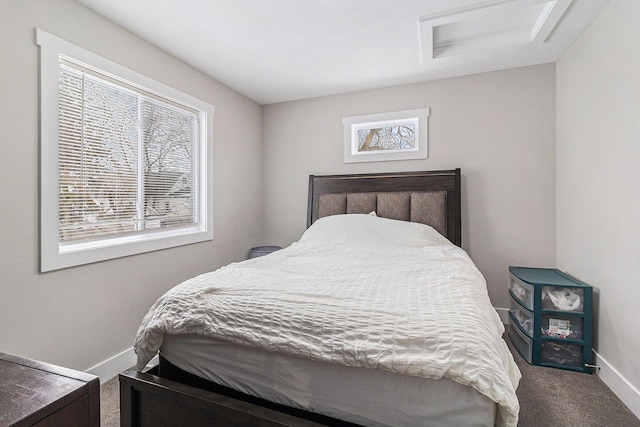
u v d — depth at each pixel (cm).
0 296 156
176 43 238
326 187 344
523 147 283
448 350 90
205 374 123
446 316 105
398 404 94
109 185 214
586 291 209
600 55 199
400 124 327
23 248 165
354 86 326
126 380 126
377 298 125
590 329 209
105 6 193
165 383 121
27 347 166
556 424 161
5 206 158
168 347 132
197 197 293
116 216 219
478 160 297
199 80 287
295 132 367
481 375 84
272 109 377
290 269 181
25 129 165
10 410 82
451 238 295
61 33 180
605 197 195
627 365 175
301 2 192
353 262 202
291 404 107
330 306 116
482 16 216
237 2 191
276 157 376
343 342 100
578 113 230
